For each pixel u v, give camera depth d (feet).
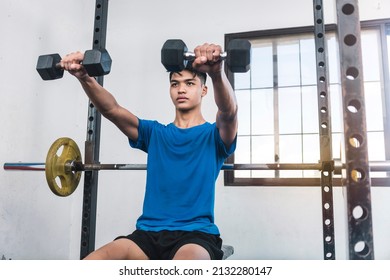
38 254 7.21
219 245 3.63
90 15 9.05
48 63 3.47
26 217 6.82
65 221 8.22
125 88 8.86
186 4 8.86
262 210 7.98
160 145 4.03
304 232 7.76
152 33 8.93
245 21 8.52
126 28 9.07
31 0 6.95
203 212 3.59
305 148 8.48
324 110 4.59
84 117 8.79
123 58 8.98
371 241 2.19
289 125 8.60
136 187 8.56
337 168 4.36
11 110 6.39
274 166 4.55
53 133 7.70
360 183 2.24
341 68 2.32
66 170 4.40
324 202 4.55
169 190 3.73
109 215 8.59
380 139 8.05
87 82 3.65
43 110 7.35
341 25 2.35
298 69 8.66
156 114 8.64
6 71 6.26
